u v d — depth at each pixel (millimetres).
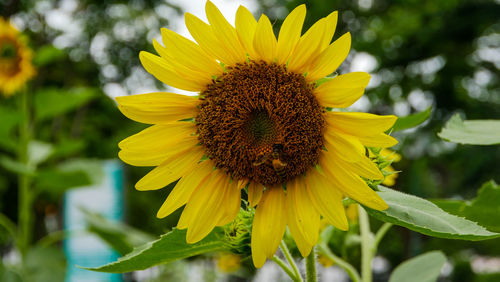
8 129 6258
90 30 16422
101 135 17312
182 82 2223
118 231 5871
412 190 11352
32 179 6594
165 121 2271
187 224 2156
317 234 2021
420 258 2957
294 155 2162
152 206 18047
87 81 16734
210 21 2070
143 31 16922
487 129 2436
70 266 6637
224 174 2291
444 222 1775
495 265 15891
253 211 2283
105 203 7234
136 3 16891
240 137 2262
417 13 17641
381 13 19672
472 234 1666
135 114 2213
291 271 2172
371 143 1947
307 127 2154
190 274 9359
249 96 2223
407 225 1805
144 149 2219
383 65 18125
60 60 15602
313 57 2076
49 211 15383
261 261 2049
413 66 18203
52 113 6648
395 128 2764
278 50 2148
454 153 14680
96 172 6973
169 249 2176
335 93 2016
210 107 2271
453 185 14984
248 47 2152
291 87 2178
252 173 2248
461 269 13531
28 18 14656
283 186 2219
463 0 17031
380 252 13055
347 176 1994
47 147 7051
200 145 2309
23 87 6449
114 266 2115
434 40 17188
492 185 2541
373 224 4852
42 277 5973
